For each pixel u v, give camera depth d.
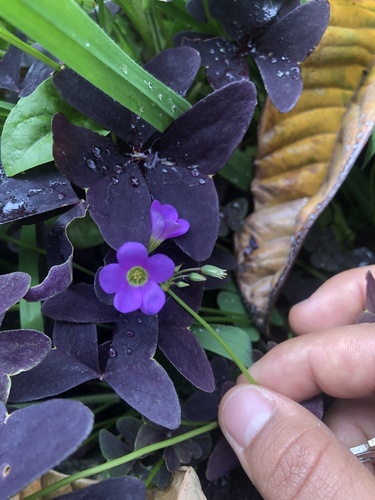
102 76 0.10
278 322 0.17
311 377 0.14
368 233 0.19
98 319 0.12
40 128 0.12
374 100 0.13
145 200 0.11
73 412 0.08
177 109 0.12
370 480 0.11
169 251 0.12
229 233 0.16
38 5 0.09
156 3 0.14
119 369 0.11
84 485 0.12
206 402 0.14
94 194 0.11
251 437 0.12
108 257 0.12
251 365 0.15
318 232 0.17
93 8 0.15
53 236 0.12
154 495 0.13
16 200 0.11
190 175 0.12
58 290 0.11
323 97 0.14
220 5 0.13
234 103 0.11
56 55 0.10
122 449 0.13
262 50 0.13
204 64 0.13
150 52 0.16
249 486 0.14
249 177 0.16
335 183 0.13
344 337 0.14
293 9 0.13
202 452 0.13
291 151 0.15
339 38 0.13
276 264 0.15
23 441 0.08
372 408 0.15
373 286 0.14
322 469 0.11
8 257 0.16
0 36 0.11
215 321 0.16
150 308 0.11
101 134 0.12
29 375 0.11
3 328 0.15
